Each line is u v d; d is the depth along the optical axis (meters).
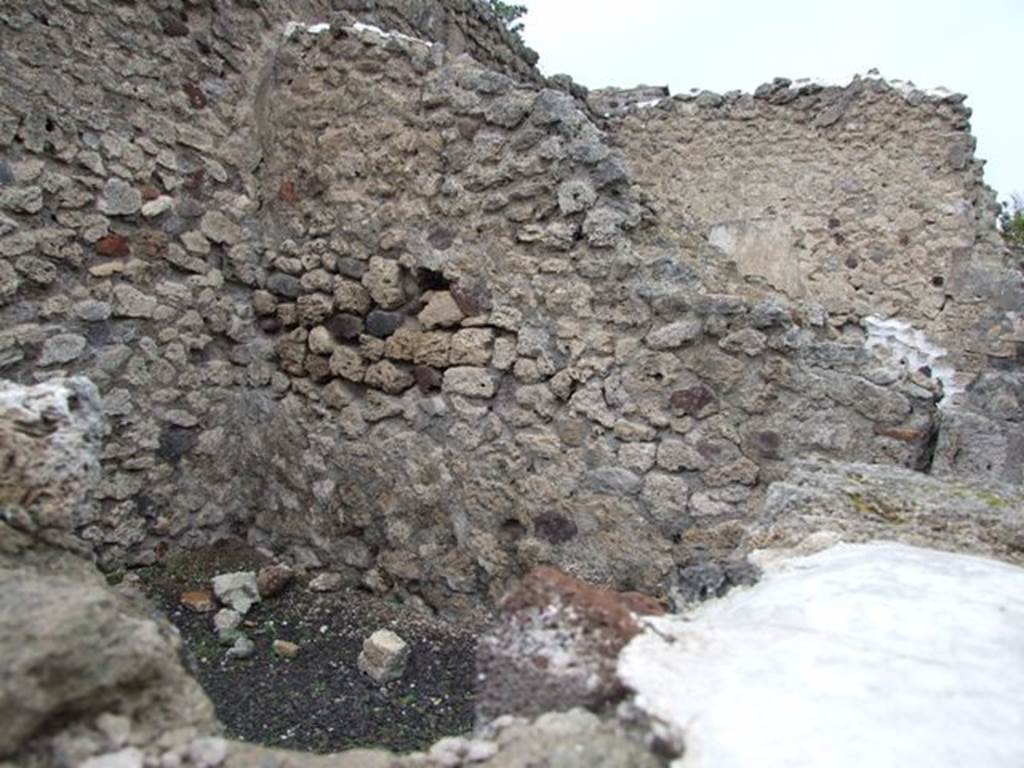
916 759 1.02
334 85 3.77
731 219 6.22
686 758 1.06
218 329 3.85
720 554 3.00
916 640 1.29
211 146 3.79
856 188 5.88
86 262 3.32
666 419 3.09
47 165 3.17
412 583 3.56
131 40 3.45
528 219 3.31
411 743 2.57
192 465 3.78
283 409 3.88
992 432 2.89
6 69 3.02
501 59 5.50
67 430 1.58
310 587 3.69
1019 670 1.22
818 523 1.95
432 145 3.51
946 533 1.91
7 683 1.03
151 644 1.21
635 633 1.30
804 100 6.02
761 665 1.23
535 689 1.26
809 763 1.02
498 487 3.38
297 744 2.53
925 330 5.64
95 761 1.07
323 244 3.79
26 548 1.48
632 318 3.13
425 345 3.53
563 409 3.26
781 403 2.94
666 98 6.44
